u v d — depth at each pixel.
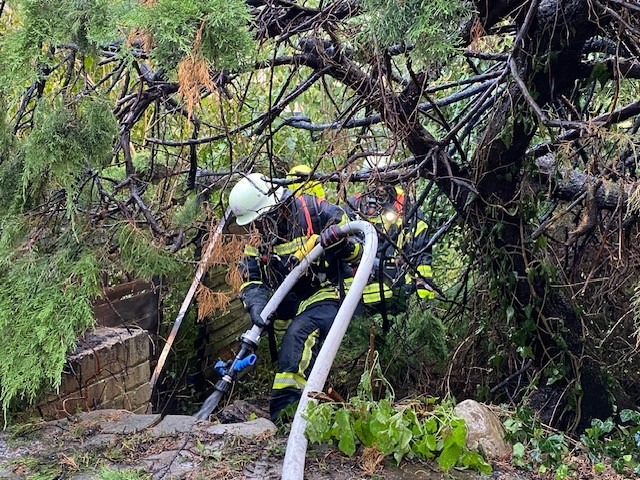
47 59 1.94
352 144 2.84
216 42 1.74
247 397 4.32
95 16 1.83
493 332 3.19
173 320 4.16
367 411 2.14
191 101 1.78
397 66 2.81
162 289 3.95
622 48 2.53
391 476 2.00
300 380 3.16
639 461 2.24
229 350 4.62
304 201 3.18
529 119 2.51
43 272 2.32
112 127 2.08
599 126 2.19
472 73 3.50
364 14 2.12
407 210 3.14
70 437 2.30
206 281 4.19
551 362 3.01
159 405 3.98
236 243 2.79
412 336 3.62
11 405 2.46
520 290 3.05
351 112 2.68
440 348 3.60
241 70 2.06
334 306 3.28
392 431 2.04
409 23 1.86
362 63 2.41
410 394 3.35
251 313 3.13
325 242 2.98
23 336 2.29
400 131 2.47
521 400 2.98
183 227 2.91
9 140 2.19
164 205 3.25
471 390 3.40
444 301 3.63
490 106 2.97
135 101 2.48
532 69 2.50
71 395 2.62
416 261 3.45
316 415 2.08
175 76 1.84
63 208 2.39
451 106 3.74
